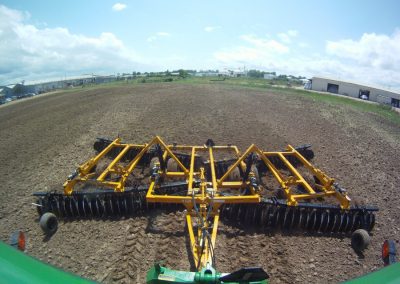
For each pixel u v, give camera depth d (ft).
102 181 20.94
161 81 184.55
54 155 35.32
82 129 48.11
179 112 59.00
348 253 17.65
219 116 55.52
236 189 24.49
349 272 16.08
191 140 39.32
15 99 173.78
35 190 25.76
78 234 18.84
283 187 20.66
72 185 20.77
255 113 60.08
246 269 9.19
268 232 19.34
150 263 16.29
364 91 166.71
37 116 68.80
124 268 15.88
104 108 68.13
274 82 227.20
